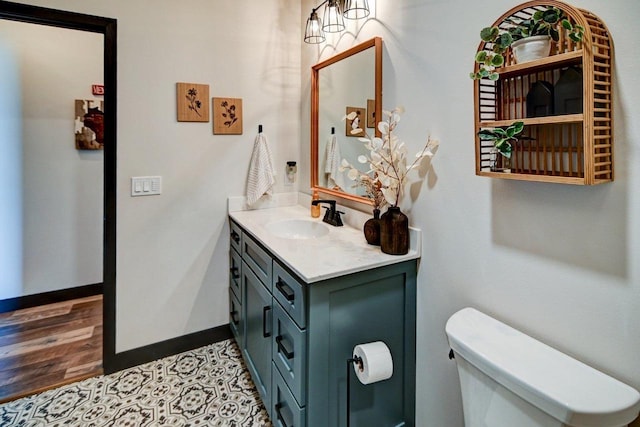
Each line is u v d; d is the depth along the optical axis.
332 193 2.14
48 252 3.02
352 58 1.90
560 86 0.92
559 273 1.02
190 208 2.27
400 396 1.55
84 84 3.01
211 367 2.16
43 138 2.92
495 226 1.19
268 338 1.64
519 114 1.06
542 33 0.93
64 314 2.86
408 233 1.50
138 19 2.03
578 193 0.96
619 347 0.90
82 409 1.78
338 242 1.68
